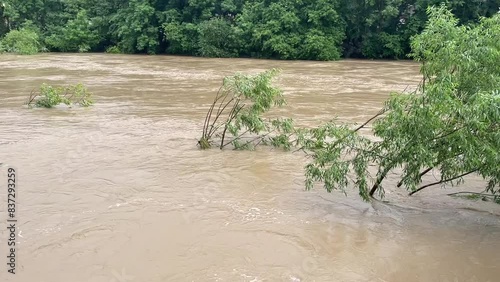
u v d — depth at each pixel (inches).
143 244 226.7
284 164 356.2
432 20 283.0
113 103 627.5
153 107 597.9
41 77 908.0
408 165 266.4
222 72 1025.5
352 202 280.5
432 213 265.7
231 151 392.5
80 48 1745.8
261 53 1504.7
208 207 271.9
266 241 230.2
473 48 261.7
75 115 542.0
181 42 1595.7
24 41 1616.6
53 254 216.7
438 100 237.1
